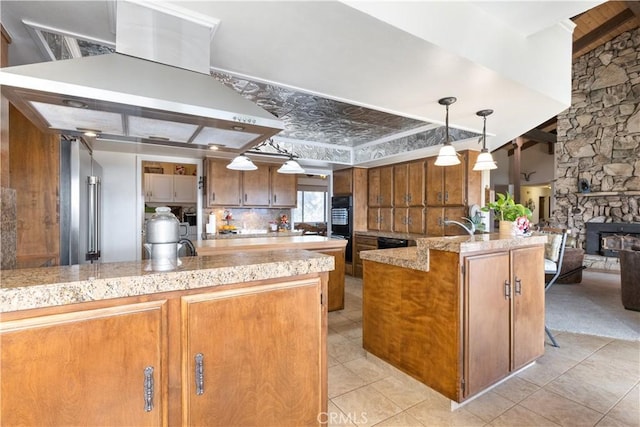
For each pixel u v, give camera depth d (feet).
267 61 6.17
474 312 6.67
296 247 12.09
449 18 5.78
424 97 8.11
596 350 9.30
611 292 15.71
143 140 5.99
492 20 6.61
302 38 5.38
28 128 7.58
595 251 22.98
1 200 4.50
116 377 3.33
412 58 6.05
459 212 14.34
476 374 6.72
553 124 29.71
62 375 3.08
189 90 4.63
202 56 4.94
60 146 7.97
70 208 8.19
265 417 4.24
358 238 19.54
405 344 7.63
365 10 4.70
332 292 13.02
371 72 6.66
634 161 21.31
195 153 16.06
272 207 18.83
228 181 17.40
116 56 4.41
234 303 4.00
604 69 22.76
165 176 18.72
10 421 2.88
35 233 7.63
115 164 15.60
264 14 4.71
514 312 7.62
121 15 4.46
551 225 25.21
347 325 11.63
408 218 17.04
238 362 4.03
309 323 4.61
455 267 6.47
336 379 7.82
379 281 8.39
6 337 2.86
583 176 23.67
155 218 4.23
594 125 23.22
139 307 3.44
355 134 15.60
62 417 3.09
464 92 7.79
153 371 3.51
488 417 6.32
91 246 9.88
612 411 6.47
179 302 3.68
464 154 14.07
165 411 3.60
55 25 5.04
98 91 3.91
